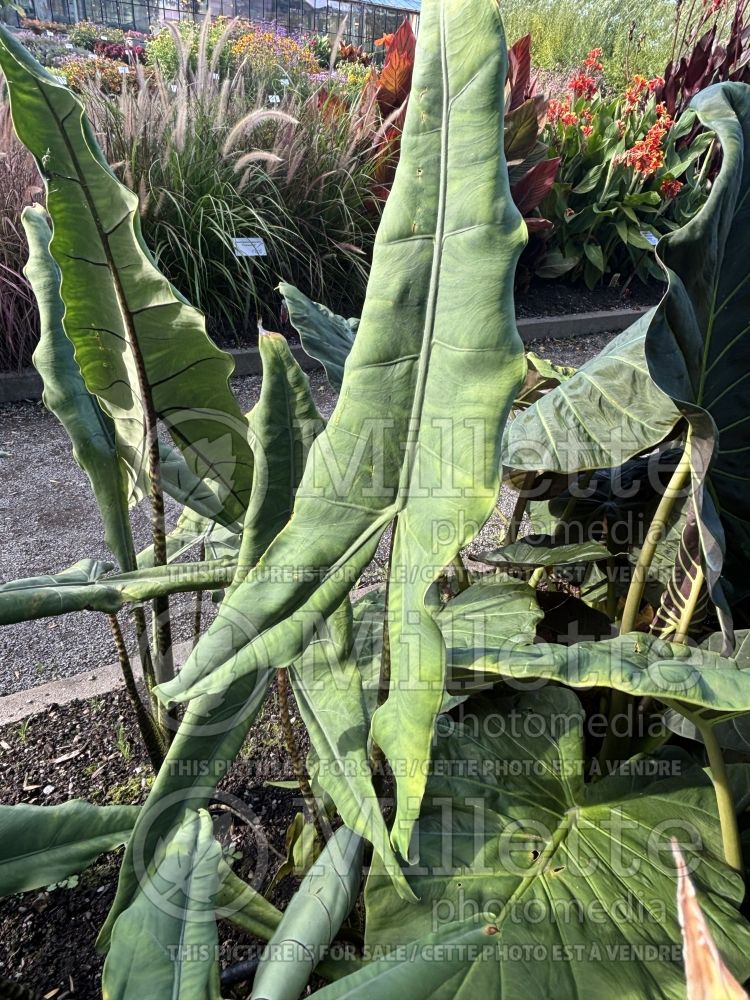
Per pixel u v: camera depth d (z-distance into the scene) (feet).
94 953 4.15
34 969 4.07
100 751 5.60
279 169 15.97
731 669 3.04
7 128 13.76
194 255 14.53
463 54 2.30
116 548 4.11
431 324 2.53
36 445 11.55
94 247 3.11
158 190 14.37
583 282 20.76
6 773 5.38
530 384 6.25
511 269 2.33
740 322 3.94
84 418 4.02
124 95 14.67
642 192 20.01
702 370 4.03
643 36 31.30
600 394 4.68
